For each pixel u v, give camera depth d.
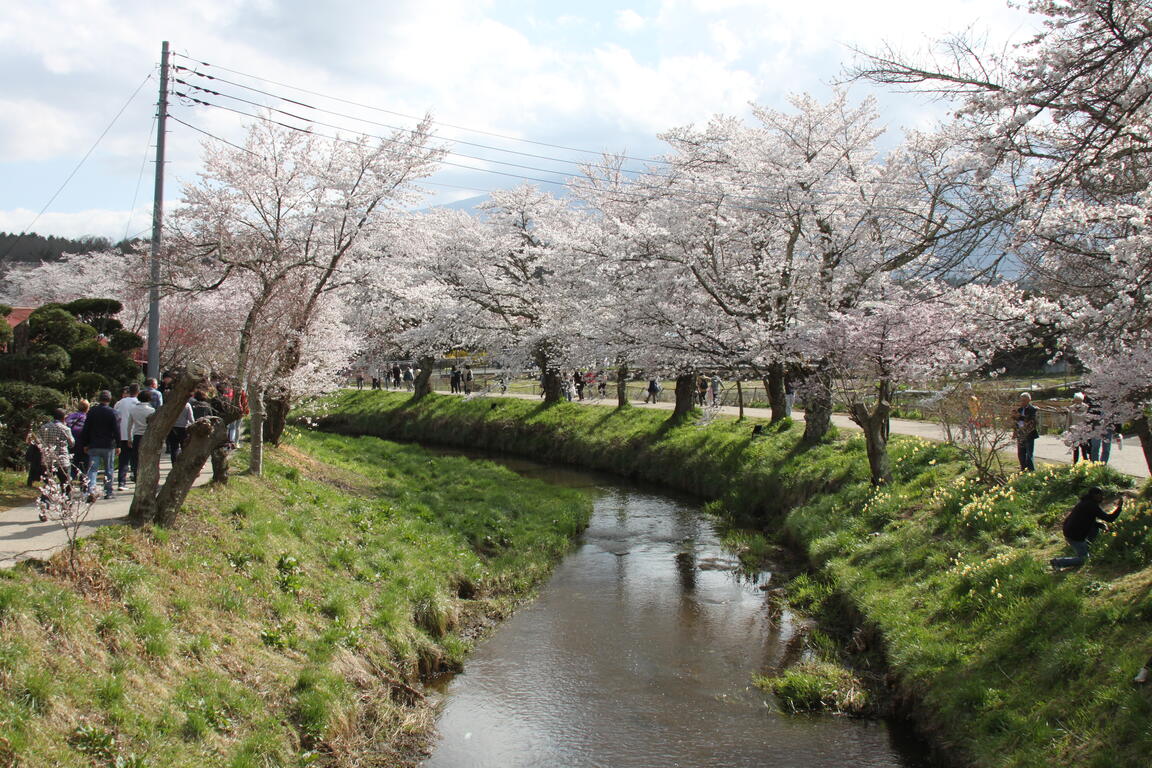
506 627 12.23
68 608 7.11
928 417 26.36
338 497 15.36
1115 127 8.12
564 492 21.61
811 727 9.06
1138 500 10.45
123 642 7.25
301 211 17.78
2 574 7.27
